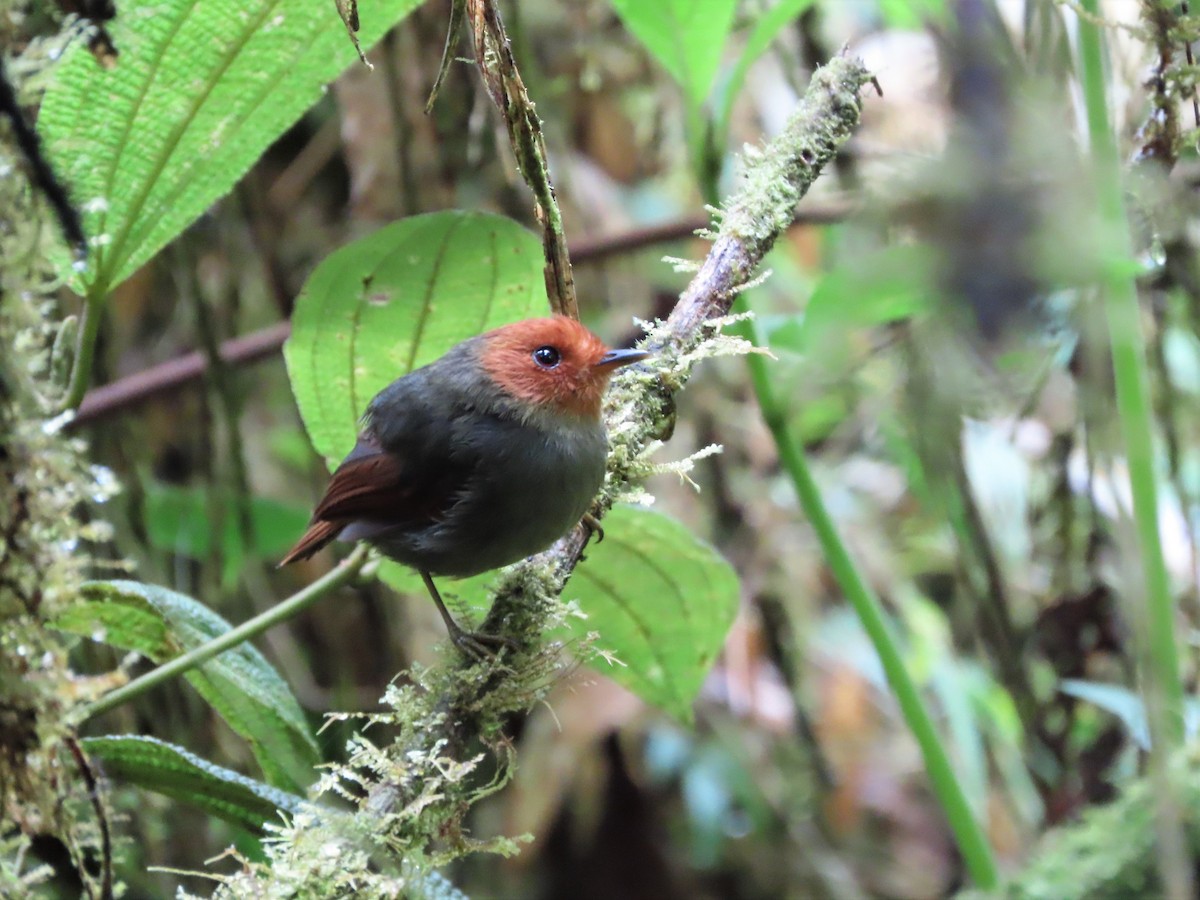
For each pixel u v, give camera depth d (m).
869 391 7.35
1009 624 8.29
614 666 6.38
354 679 10.59
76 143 4.45
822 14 9.66
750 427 11.61
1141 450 5.50
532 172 5.02
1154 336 7.64
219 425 10.65
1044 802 8.19
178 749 4.65
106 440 8.88
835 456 11.73
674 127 11.28
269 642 9.63
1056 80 5.04
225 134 4.63
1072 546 8.11
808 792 11.84
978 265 2.31
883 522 11.88
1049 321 3.04
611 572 6.04
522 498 5.75
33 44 3.45
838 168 8.31
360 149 9.52
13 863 4.70
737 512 11.58
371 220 9.60
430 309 5.75
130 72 4.36
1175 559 8.80
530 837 4.38
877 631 6.54
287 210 11.29
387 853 4.20
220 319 10.55
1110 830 4.62
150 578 8.81
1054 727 8.06
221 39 4.38
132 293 11.00
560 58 10.70
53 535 3.54
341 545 10.59
